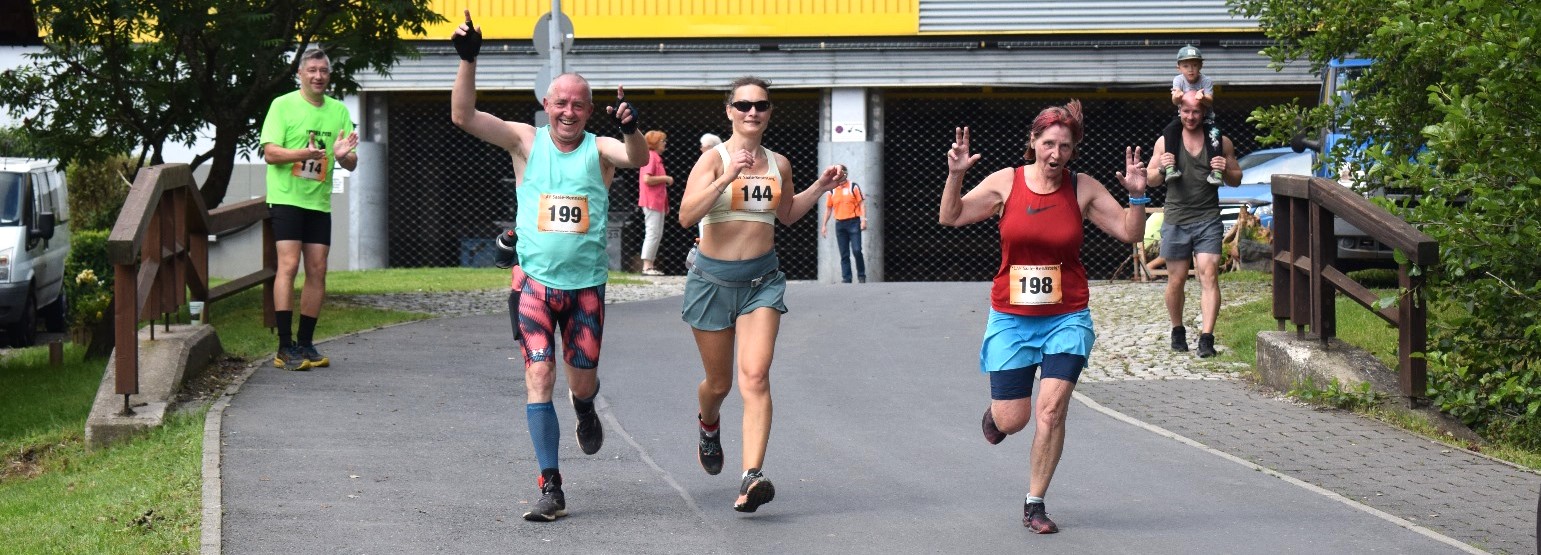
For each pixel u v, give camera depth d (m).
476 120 6.41
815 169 22.95
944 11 21.98
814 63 22.12
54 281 18.22
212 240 22.58
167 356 9.16
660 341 11.89
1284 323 10.42
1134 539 6.21
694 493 6.95
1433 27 8.18
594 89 22.39
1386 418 8.85
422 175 23.38
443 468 7.29
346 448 7.65
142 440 8.17
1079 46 21.86
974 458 7.81
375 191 22.89
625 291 16.52
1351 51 11.26
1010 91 22.73
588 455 7.72
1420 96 10.55
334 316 13.05
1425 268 8.63
